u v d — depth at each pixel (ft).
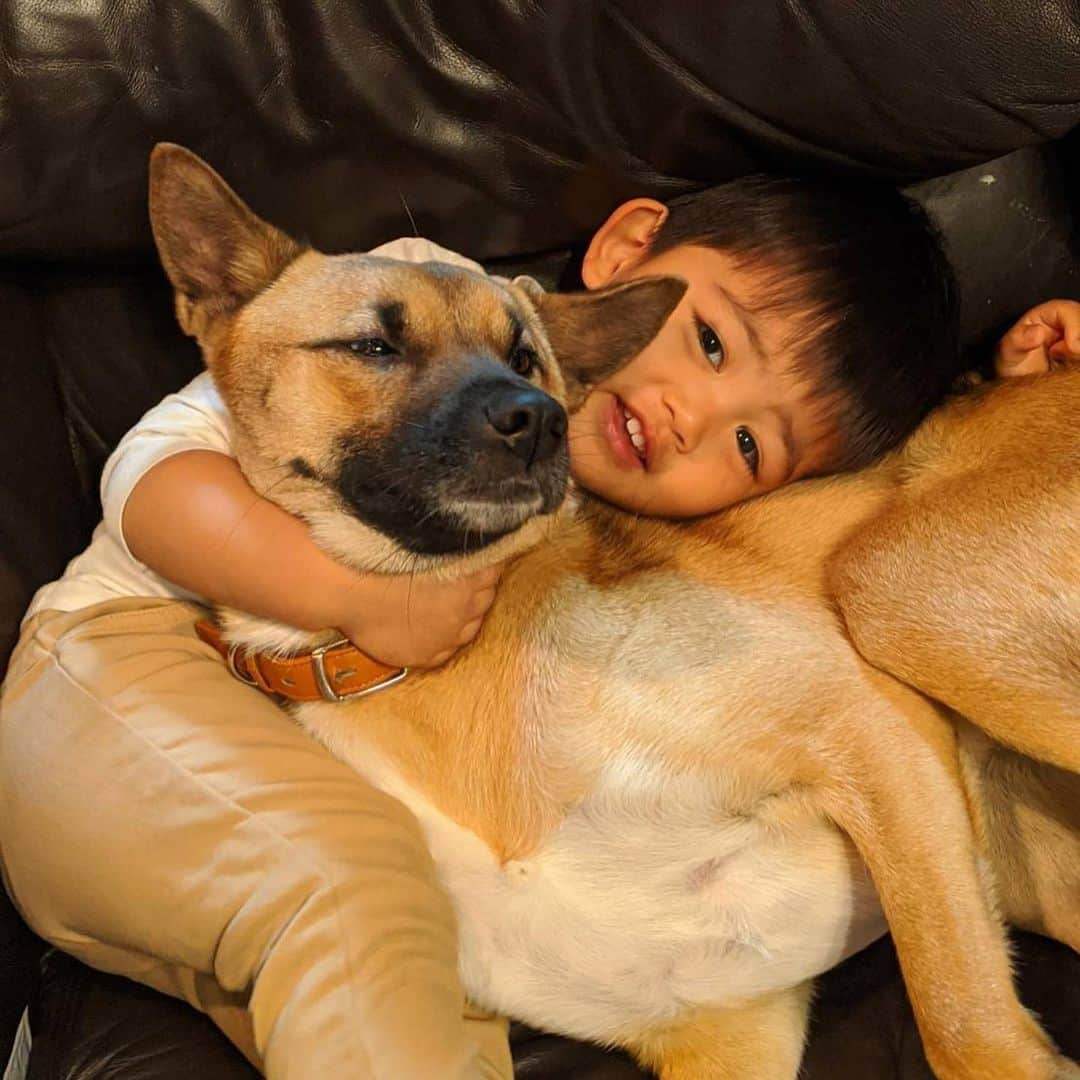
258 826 4.50
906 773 4.86
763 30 5.14
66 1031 4.95
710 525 5.59
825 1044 5.38
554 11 5.26
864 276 5.65
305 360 4.80
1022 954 5.69
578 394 5.75
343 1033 4.09
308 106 5.48
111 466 5.16
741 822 5.04
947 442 5.68
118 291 6.21
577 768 4.97
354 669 4.99
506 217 5.97
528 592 5.24
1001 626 4.90
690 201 5.85
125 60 5.22
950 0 4.96
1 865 5.04
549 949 5.04
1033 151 6.23
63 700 4.82
